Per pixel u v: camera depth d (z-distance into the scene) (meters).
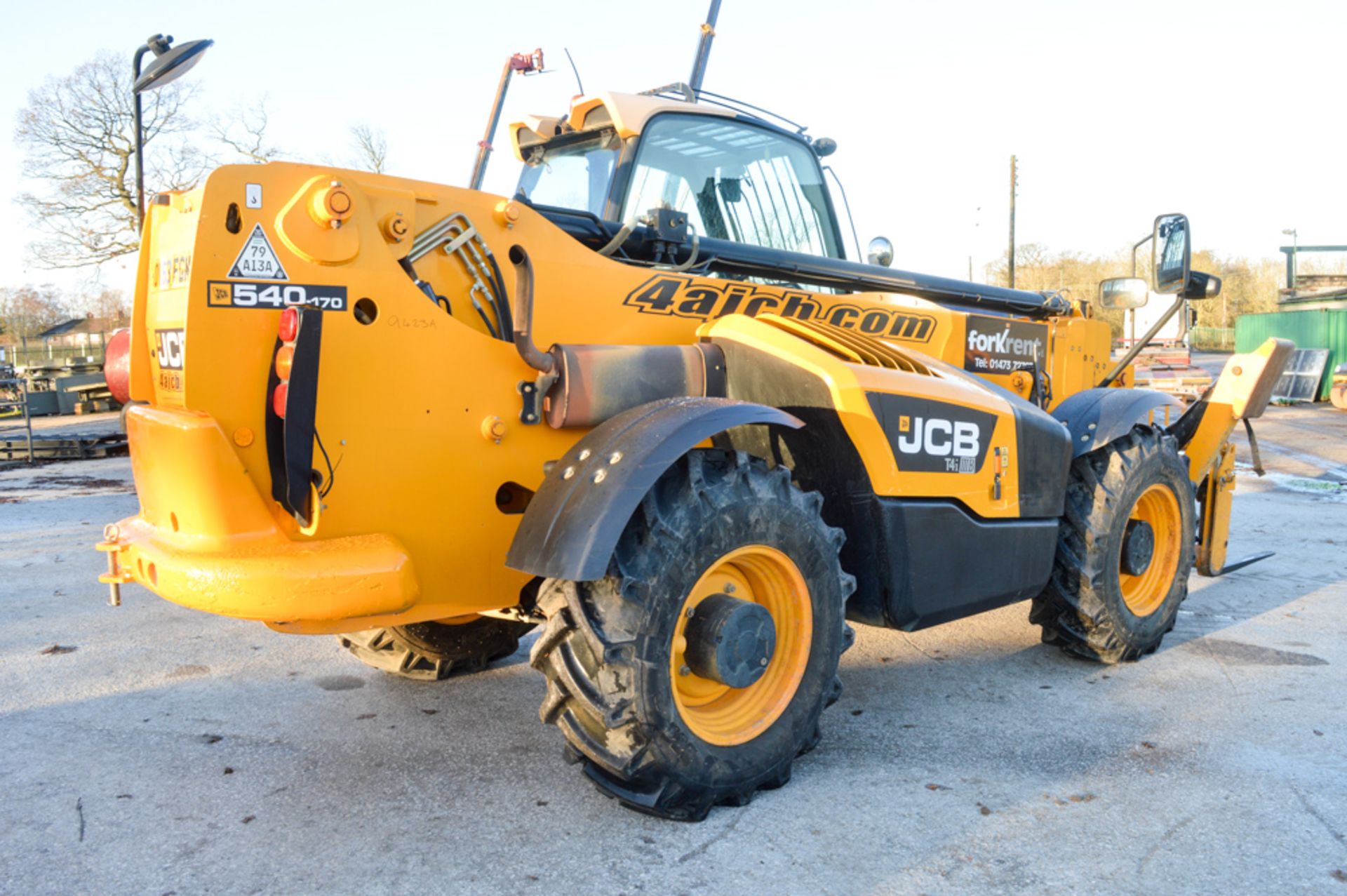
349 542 2.41
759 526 2.59
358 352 2.42
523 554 2.41
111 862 2.32
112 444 13.01
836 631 2.82
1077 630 3.81
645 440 2.44
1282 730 3.13
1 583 5.36
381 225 2.47
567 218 3.06
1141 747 3.00
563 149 3.78
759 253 3.56
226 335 2.29
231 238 2.28
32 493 9.18
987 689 3.59
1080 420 3.88
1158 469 3.89
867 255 4.57
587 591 2.41
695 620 2.56
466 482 2.63
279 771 2.86
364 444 2.46
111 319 41.47
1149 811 2.55
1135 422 3.84
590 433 2.60
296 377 2.29
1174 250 4.22
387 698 3.51
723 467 2.63
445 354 2.55
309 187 2.35
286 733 3.16
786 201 4.06
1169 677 3.71
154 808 2.61
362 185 2.43
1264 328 26.31
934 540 3.08
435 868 2.28
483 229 2.68
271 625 2.53
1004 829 2.46
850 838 2.42
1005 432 3.31
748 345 3.05
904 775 2.81
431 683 3.69
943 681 3.68
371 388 2.45
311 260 2.36
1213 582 5.28
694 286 3.20
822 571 2.76
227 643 4.22
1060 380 4.87
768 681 2.74
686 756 2.44
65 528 7.14
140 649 4.12
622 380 2.81
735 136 3.86
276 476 2.38
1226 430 4.70
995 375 4.38
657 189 3.56
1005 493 3.33
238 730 3.20
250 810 2.60
